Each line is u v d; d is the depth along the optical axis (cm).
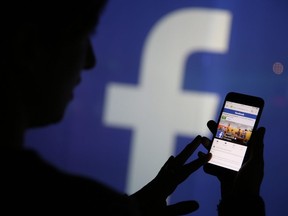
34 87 38
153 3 248
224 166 100
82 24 39
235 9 245
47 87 39
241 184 76
